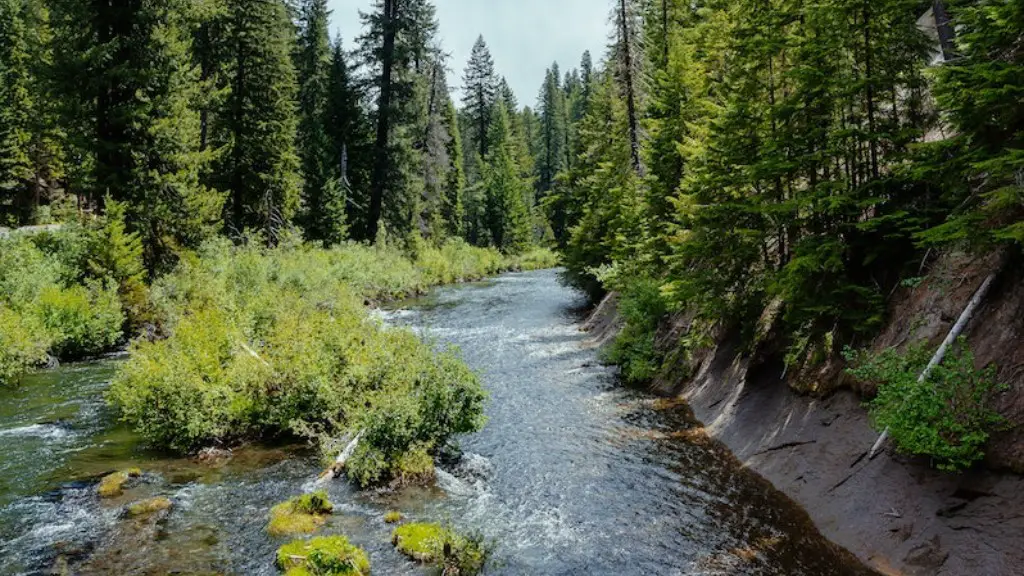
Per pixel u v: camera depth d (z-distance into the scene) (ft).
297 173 141.79
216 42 117.29
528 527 28.50
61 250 72.64
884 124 33.06
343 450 35.88
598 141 121.49
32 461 35.86
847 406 30.76
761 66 40.88
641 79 91.35
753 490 31.30
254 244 102.27
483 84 270.26
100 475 34.06
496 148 265.34
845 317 32.09
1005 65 22.89
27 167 147.54
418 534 26.78
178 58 83.30
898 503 24.50
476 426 37.63
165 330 66.08
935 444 22.47
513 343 75.41
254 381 41.19
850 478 27.58
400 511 30.30
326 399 39.63
